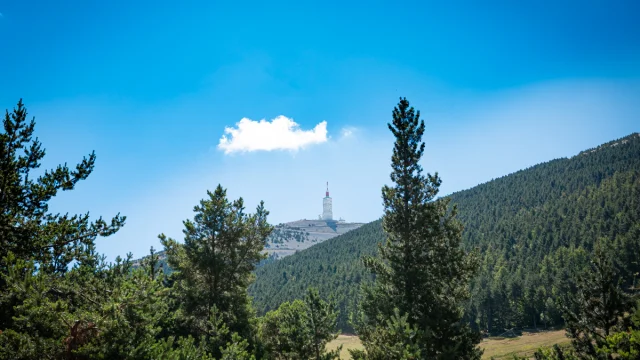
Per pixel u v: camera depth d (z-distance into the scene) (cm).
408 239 2373
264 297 15450
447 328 2102
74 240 1551
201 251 2508
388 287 2338
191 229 2570
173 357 1292
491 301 10575
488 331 10544
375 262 2398
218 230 2588
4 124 1411
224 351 1694
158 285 1285
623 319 1695
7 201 1401
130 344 1150
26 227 1451
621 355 1307
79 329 1166
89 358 1122
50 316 1090
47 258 1484
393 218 2409
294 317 2559
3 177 1359
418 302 2198
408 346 1465
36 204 1484
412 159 2436
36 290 1097
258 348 2488
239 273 2720
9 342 1067
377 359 1600
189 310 2489
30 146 1487
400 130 2478
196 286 2609
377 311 2272
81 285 1351
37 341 1097
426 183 2431
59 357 1103
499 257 14375
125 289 1197
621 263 10119
